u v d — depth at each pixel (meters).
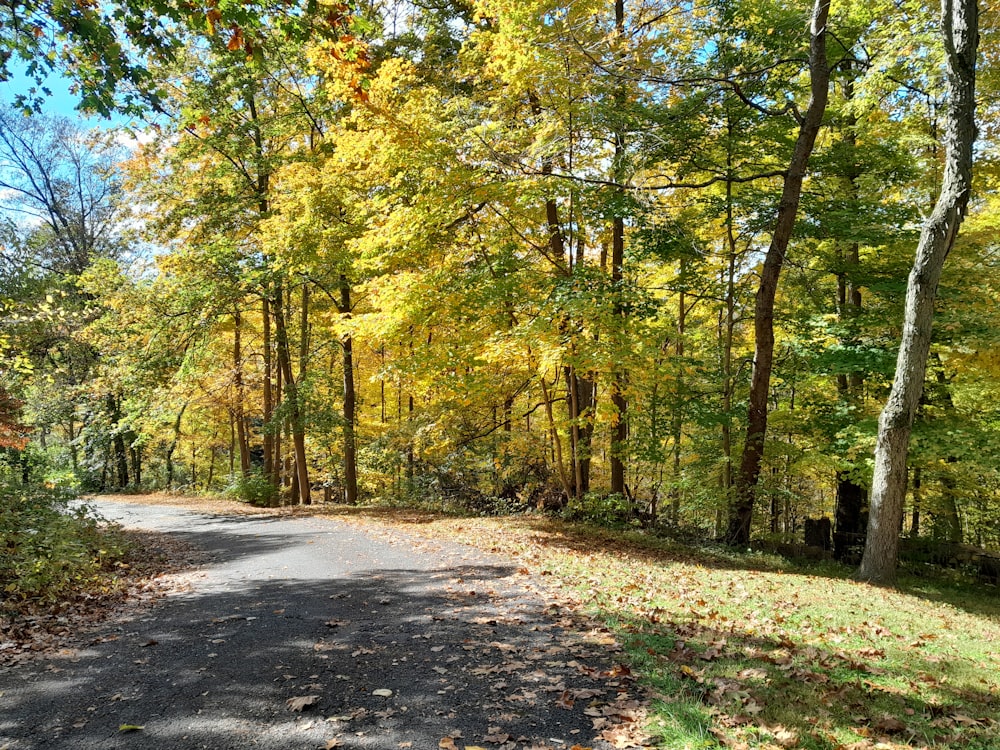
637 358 11.34
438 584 7.78
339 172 15.42
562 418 15.66
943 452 10.56
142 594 7.84
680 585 7.96
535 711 4.01
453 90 15.85
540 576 8.18
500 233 13.19
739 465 12.68
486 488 17.59
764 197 12.72
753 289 15.77
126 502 23.81
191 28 6.07
